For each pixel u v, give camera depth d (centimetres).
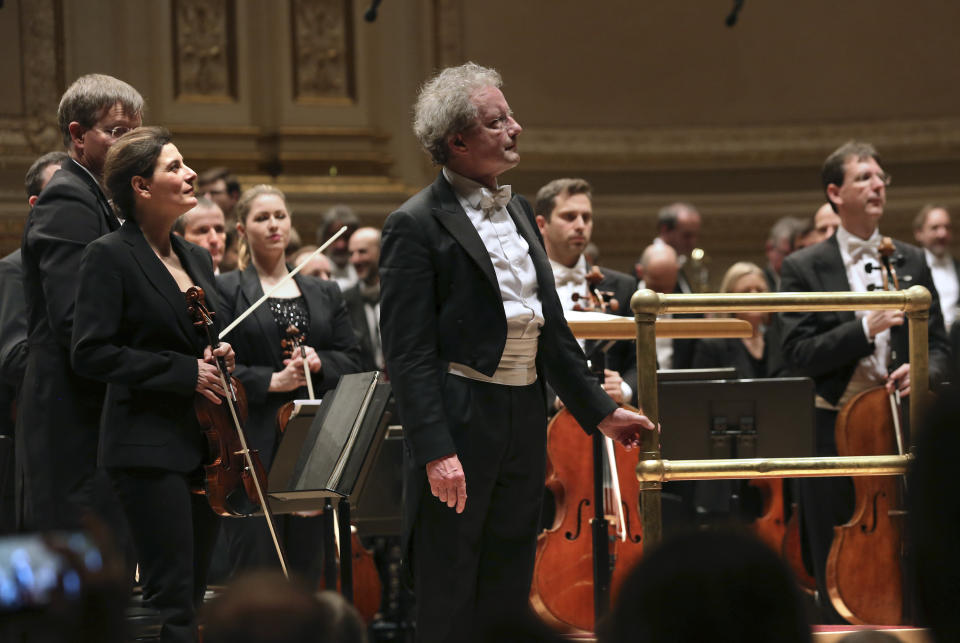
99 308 918
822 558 1334
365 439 960
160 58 2548
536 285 901
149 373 909
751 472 910
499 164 882
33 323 1003
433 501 860
